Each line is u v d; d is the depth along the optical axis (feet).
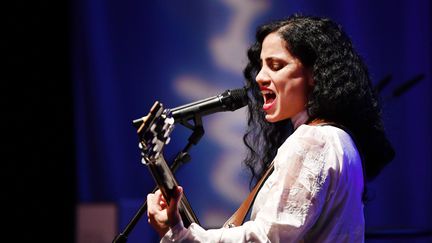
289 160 10.55
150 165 10.32
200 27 29.76
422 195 28.94
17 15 29.12
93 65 29.94
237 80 29.58
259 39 12.53
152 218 10.77
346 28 29.04
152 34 29.86
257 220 10.32
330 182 10.66
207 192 29.27
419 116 28.94
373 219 28.91
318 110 11.64
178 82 29.78
